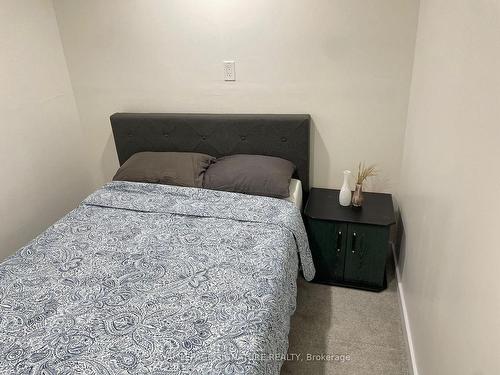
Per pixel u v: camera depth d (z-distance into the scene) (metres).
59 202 2.77
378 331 2.04
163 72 2.55
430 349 1.49
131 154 2.75
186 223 2.01
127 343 1.30
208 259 1.72
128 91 2.67
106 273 1.66
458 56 1.31
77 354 1.27
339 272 2.35
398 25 2.11
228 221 2.00
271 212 2.05
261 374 1.22
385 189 2.52
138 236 1.92
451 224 1.29
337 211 2.29
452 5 1.40
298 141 2.42
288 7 2.20
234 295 1.49
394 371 1.81
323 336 2.01
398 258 2.42
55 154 2.68
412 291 1.90
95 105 2.77
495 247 0.91
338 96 2.34
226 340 1.29
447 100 1.41
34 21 2.41
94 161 2.98
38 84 2.48
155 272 1.65
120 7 2.43
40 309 1.47
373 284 2.32
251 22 2.28
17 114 2.36
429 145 1.66
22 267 1.72
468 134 1.16
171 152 2.57
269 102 2.46
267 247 1.78
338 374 1.80
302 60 2.30
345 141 2.45
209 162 2.50
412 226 1.97
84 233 1.97
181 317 1.40
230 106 2.54
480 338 0.98
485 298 0.96
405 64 2.18
